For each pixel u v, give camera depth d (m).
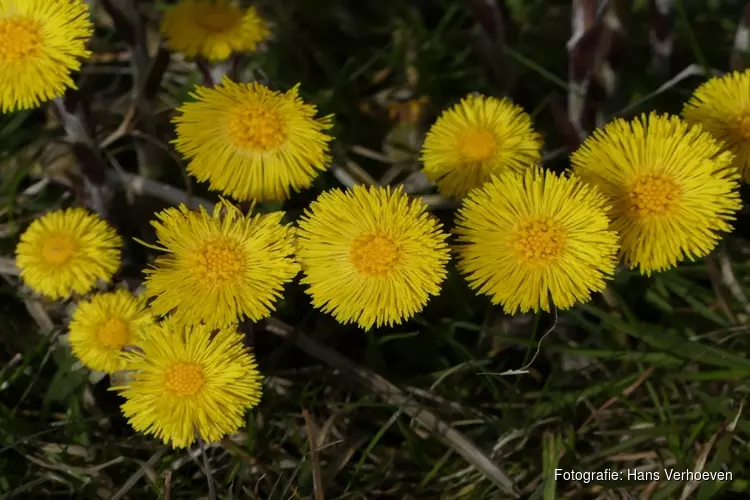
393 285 0.49
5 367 0.54
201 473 0.53
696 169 0.49
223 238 0.50
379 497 0.54
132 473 0.54
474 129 0.51
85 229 0.52
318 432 0.54
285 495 0.53
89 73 0.59
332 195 0.50
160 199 0.57
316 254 0.50
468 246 0.50
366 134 0.59
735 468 0.53
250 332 0.52
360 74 0.60
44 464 0.53
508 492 0.53
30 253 0.51
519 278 0.49
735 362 0.53
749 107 0.51
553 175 0.49
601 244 0.49
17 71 0.49
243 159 0.50
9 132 0.58
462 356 0.55
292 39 0.61
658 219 0.50
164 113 0.57
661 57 0.58
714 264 0.55
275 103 0.50
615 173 0.50
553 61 0.60
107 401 0.55
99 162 0.54
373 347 0.55
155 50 0.58
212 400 0.49
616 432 0.54
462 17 0.60
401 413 0.54
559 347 0.54
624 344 0.55
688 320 0.55
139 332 0.51
